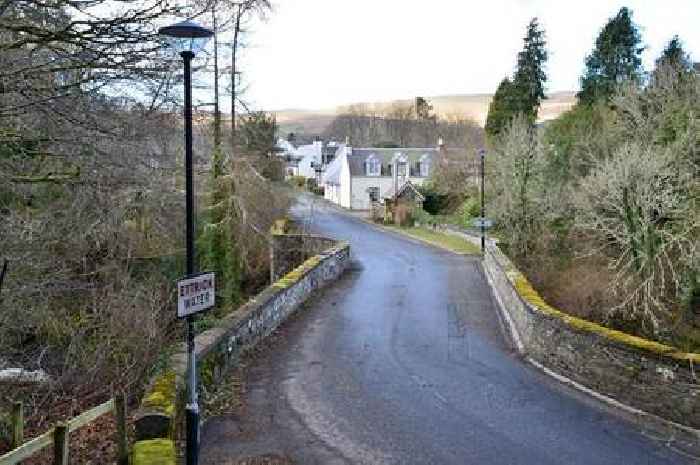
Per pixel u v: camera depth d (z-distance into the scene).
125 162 8.61
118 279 11.97
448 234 44.56
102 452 8.13
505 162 29.67
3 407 9.77
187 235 6.89
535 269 25.17
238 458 8.22
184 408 8.56
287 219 40.88
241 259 22.34
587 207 20.80
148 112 9.66
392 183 65.44
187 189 6.87
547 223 27.75
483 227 32.38
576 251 24.02
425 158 66.19
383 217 54.16
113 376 10.68
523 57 49.31
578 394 11.30
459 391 11.36
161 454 6.43
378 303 20.17
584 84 41.38
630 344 10.84
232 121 21.44
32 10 6.71
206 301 7.05
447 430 9.47
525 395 11.21
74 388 10.70
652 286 17.83
